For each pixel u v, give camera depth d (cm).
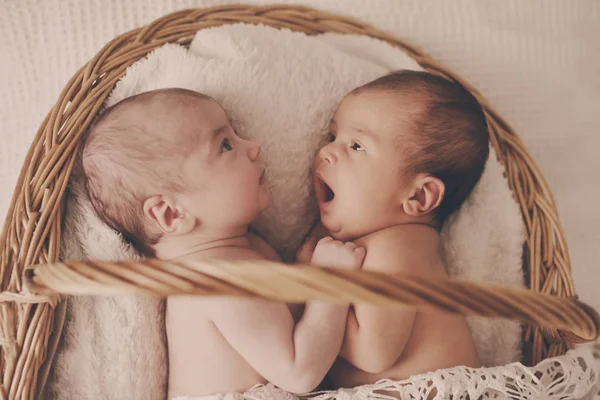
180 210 96
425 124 99
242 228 103
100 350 101
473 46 138
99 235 104
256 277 61
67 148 104
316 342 90
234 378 92
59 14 133
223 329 90
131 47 114
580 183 137
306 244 111
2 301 94
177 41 119
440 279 63
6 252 98
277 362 89
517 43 138
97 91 110
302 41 118
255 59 113
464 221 113
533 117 138
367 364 92
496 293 64
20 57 133
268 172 112
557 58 138
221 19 122
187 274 63
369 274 62
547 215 113
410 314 92
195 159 96
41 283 69
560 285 110
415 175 99
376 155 99
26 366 93
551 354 106
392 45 125
